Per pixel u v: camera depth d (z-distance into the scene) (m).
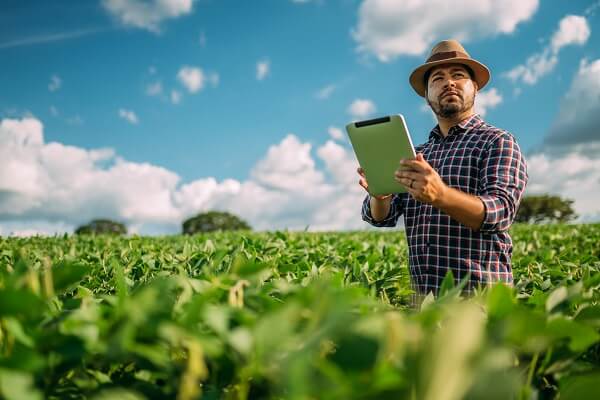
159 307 1.19
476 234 3.00
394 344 0.96
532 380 1.30
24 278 1.26
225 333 1.05
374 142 2.82
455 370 0.84
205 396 1.12
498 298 1.22
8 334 1.13
